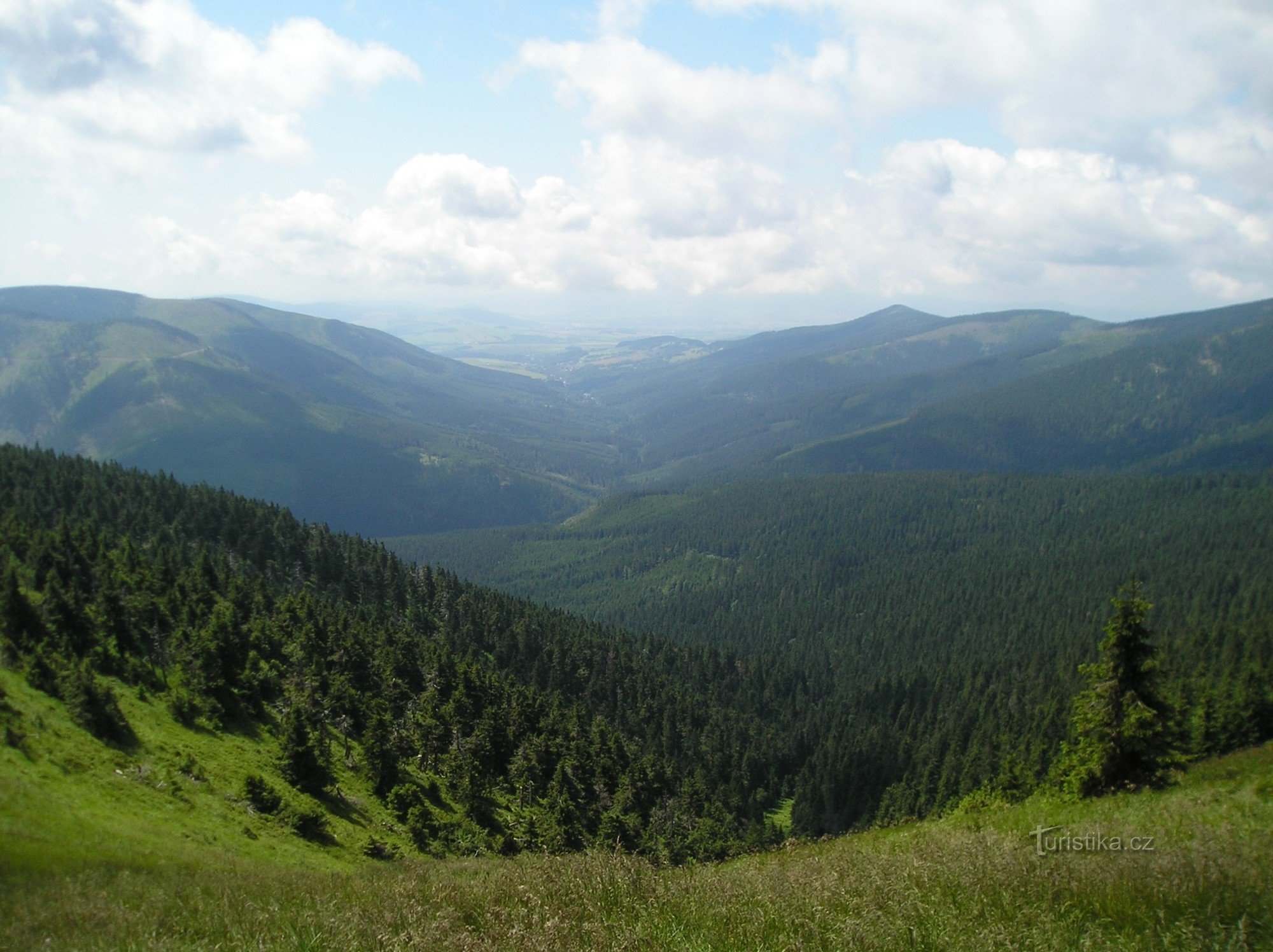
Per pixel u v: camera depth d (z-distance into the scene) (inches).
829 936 351.6
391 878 574.2
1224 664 3946.9
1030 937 340.5
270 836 1676.9
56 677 1843.0
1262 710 2377.0
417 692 3218.5
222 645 2501.2
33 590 2568.9
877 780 4313.5
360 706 2864.2
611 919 390.9
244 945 376.2
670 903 413.1
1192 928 331.9
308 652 3043.8
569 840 2252.7
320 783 2140.7
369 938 380.8
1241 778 833.5
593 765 3009.4
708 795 3452.3
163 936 410.0
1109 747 1130.0
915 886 418.9
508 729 3038.9
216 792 1772.9
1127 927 346.3
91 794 1413.6
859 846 713.6
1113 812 788.6
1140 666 1143.6
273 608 3472.0
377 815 2194.9
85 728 1708.9
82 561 2886.3
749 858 740.0
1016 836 603.8
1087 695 1193.4
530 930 371.9
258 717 2456.9
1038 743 3469.5
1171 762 1105.4
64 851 884.6
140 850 1080.8
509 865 587.5
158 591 2997.0
